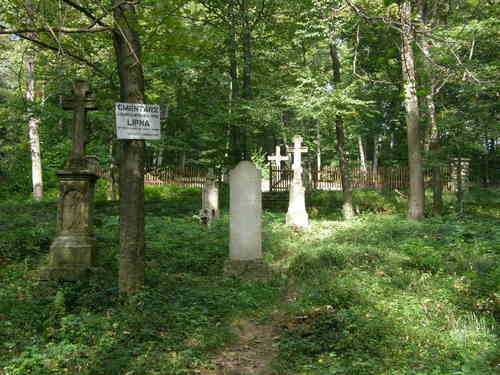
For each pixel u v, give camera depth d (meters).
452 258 8.77
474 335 4.98
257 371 4.64
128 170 6.36
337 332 5.31
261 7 18.53
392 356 4.61
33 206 17.19
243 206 8.62
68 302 6.27
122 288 6.34
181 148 18.98
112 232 11.64
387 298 6.47
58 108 15.30
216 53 17.67
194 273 8.57
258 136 35.34
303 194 16.27
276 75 20.45
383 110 28.50
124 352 4.62
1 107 15.22
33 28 5.52
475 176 29.84
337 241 11.52
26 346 4.66
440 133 19.09
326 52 27.11
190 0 6.07
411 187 15.91
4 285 7.11
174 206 19.42
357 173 25.53
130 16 5.93
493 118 17.62
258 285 7.99
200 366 4.63
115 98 11.61
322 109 16.72
